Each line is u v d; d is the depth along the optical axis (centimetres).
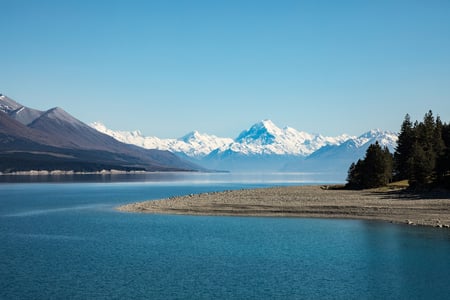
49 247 6906
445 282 5016
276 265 5753
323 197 13262
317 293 4709
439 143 16762
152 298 4578
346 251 6438
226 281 5116
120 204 14238
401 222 8812
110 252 6531
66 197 17925
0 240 7512
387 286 4906
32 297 4622
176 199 13825
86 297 4609
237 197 14025
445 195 12319
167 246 6912
